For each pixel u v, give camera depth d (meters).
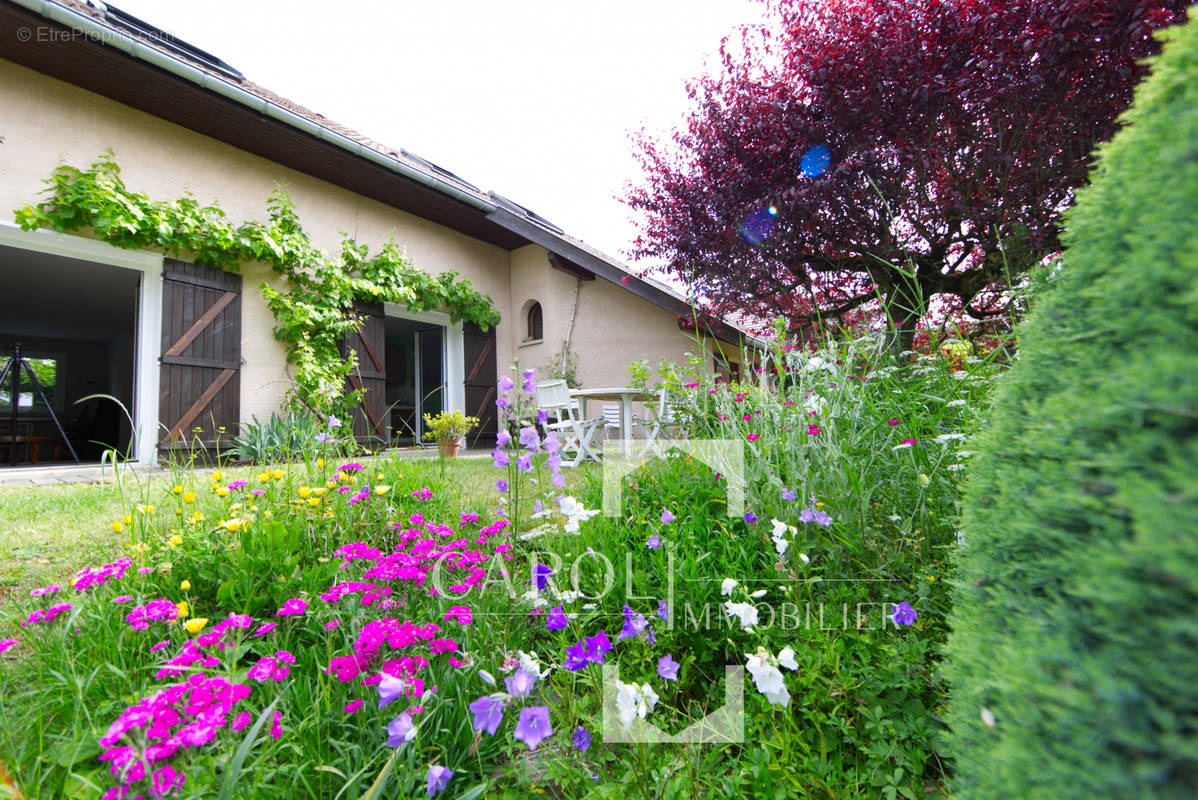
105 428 10.95
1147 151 0.56
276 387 6.21
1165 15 3.08
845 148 4.55
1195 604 0.40
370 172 6.80
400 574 1.56
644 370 5.00
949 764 0.99
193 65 4.90
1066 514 0.57
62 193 4.77
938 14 3.98
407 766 1.03
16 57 4.62
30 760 1.01
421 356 8.77
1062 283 0.71
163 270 5.32
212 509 2.26
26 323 10.77
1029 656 0.54
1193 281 0.45
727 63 5.26
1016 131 3.86
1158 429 0.47
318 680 1.20
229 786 0.79
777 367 2.37
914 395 2.04
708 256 5.57
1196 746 0.37
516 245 9.22
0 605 1.67
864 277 5.17
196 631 1.19
